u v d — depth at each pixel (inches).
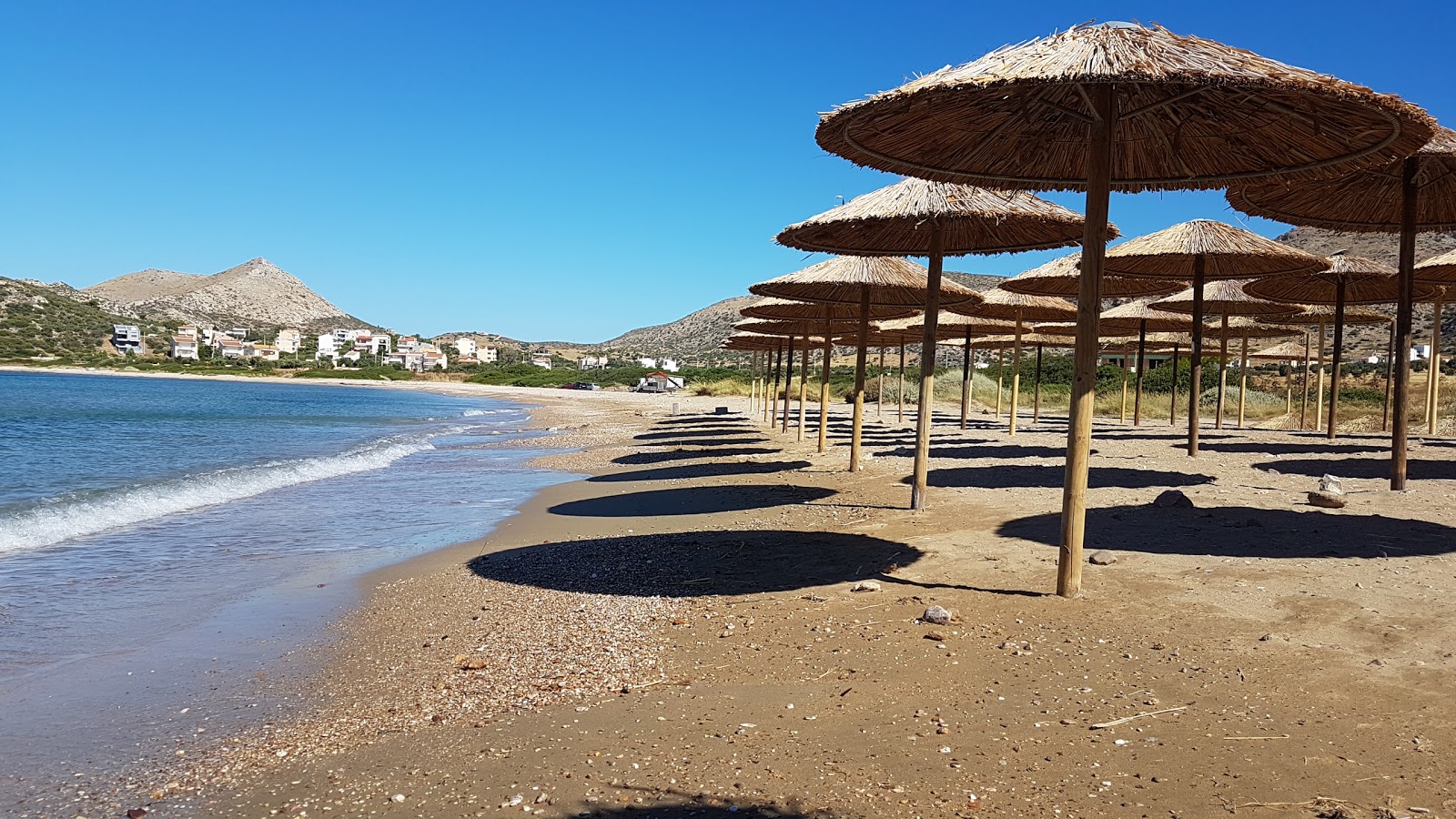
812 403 1813.5
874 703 163.6
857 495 432.8
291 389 3688.5
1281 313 891.4
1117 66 181.8
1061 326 925.8
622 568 303.6
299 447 951.0
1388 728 137.9
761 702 168.9
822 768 137.1
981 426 970.7
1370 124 203.8
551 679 191.6
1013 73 189.6
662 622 231.6
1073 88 217.3
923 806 122.7
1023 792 125.3
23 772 153.0
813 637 207.0
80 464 725.3
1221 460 511.5
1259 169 254.1
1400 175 348.5
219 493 538.0
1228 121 232.1
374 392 3553.2
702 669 191.8
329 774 148.3
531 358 7751.0
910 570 263.6
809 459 641.0
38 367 4498.0
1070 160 266.8
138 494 512.7
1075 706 155.4
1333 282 647.1
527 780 139.9
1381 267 613.9
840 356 3294.8
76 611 268.1
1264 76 175.2
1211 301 757.3
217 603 276.2
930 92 193.6
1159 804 119.9
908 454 615.5
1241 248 488.4
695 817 123.6
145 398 2249.0
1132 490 392.5
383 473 666.8
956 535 309.3
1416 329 2271.2
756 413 1492.4
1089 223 213.6
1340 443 652.1
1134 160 267.0
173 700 189.9
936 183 337.4
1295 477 428.5
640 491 518.6
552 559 327.9
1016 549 279.3
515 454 840.9
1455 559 238.4
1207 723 144.6
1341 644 175.3
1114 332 991.0
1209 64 183.0
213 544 376.8
